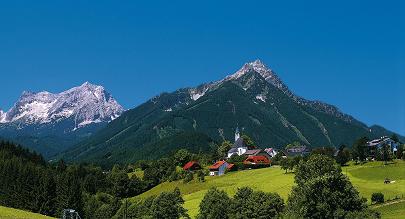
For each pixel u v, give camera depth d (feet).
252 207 458.09
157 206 514.68
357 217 312.29
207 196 490.90
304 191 332.80
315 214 321.73
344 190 324.60
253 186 634.84
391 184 578.25
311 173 470.80
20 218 436.76
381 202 487.61
